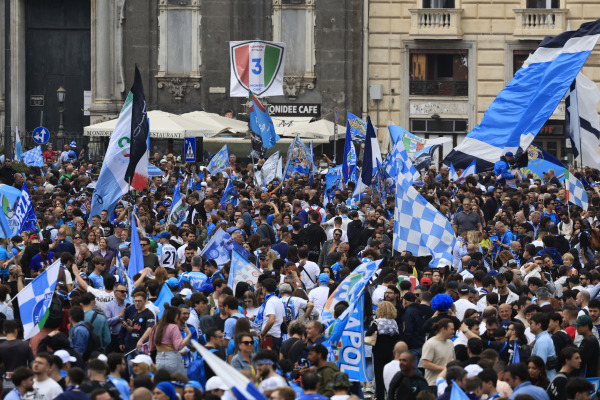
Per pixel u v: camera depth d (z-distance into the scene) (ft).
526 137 264.31
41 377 106.32
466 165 274.36
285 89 413.18
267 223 210.18
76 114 440.86
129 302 143.64
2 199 191.93
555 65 266.57
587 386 103.04
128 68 416.67
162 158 375.86
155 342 126.41
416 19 409.08
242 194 236.63
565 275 166.20
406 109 413.39
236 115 415.64
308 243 198.08
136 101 197.47
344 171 265.34
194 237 187.32
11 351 123.03
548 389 117.39
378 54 412.57
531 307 134.51
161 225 218.38
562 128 413.39
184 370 130.11
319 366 111.34
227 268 161.48
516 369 108.88
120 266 155.53
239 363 116.78
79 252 176.24
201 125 356.79
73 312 129.49
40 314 130.52
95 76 419.74
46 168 317.01
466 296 142.61
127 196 230.68
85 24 441.68
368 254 159.22
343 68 412.77
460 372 103.40
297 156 286.25
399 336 138.82
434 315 134.00
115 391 103.14
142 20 415.03
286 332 141.08
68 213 217.97
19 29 433.48
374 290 151.23
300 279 160.56
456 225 209.26
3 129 431.43
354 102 414.41
